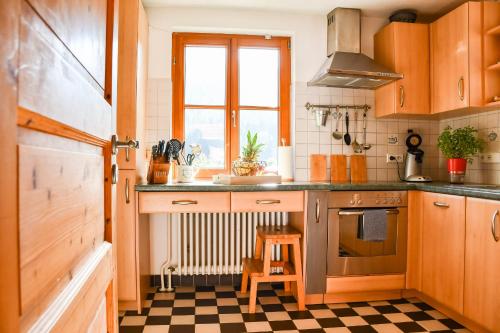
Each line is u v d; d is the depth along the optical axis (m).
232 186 2.50
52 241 0.58
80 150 0.76
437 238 2.47
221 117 3.21
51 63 0.55
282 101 3.26
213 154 3.21
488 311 2.02
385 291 2.73
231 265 2.97
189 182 2.84
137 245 2.45
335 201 2.60
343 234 2.62
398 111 2.94
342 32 3.06
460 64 2.65
